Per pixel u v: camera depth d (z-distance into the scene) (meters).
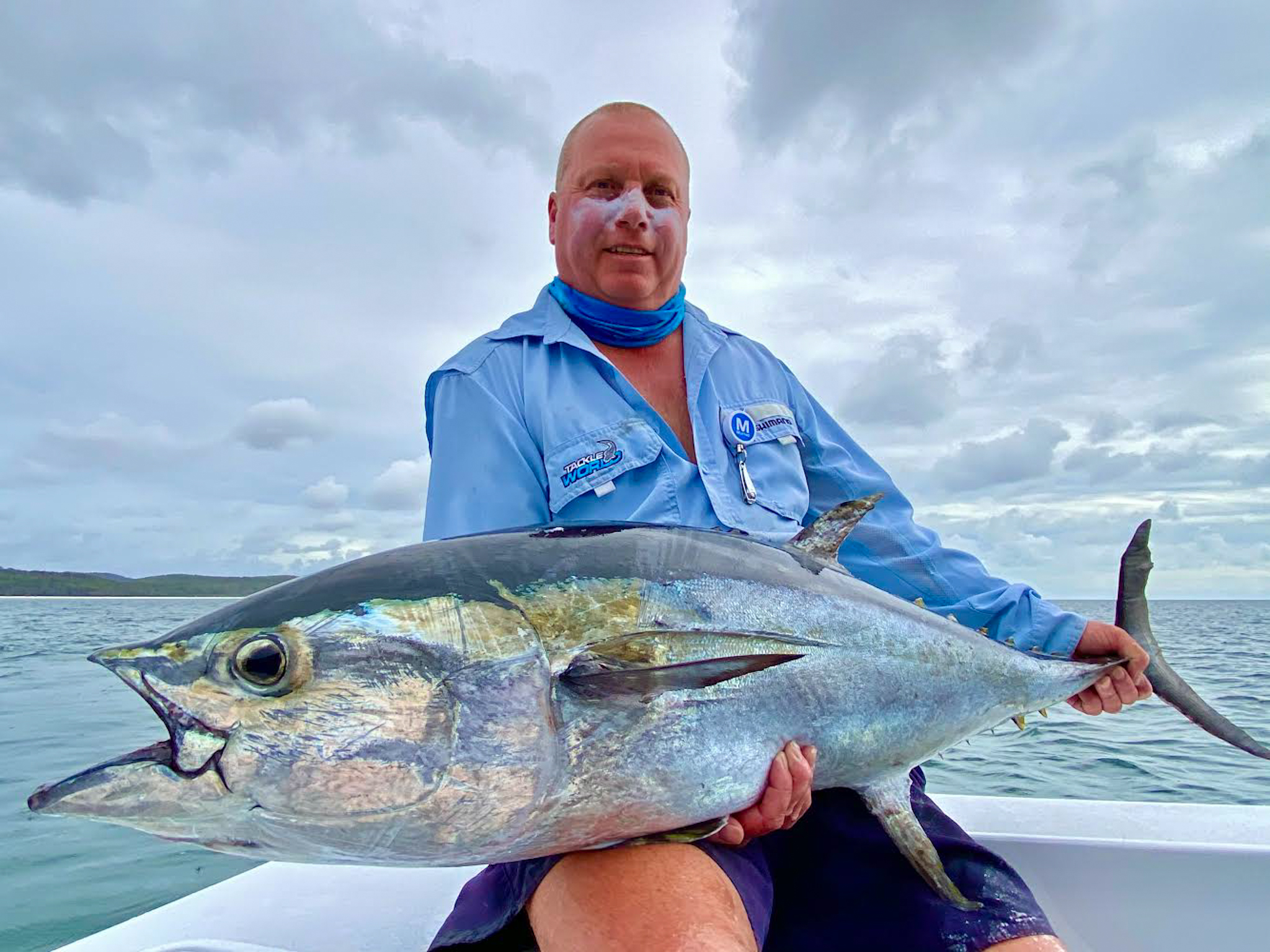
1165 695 0.89
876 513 0.99
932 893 0.69
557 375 0.89
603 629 0.57
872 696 0.68
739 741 0.60
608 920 0.52
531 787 0.53
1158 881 0.88
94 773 0.49
